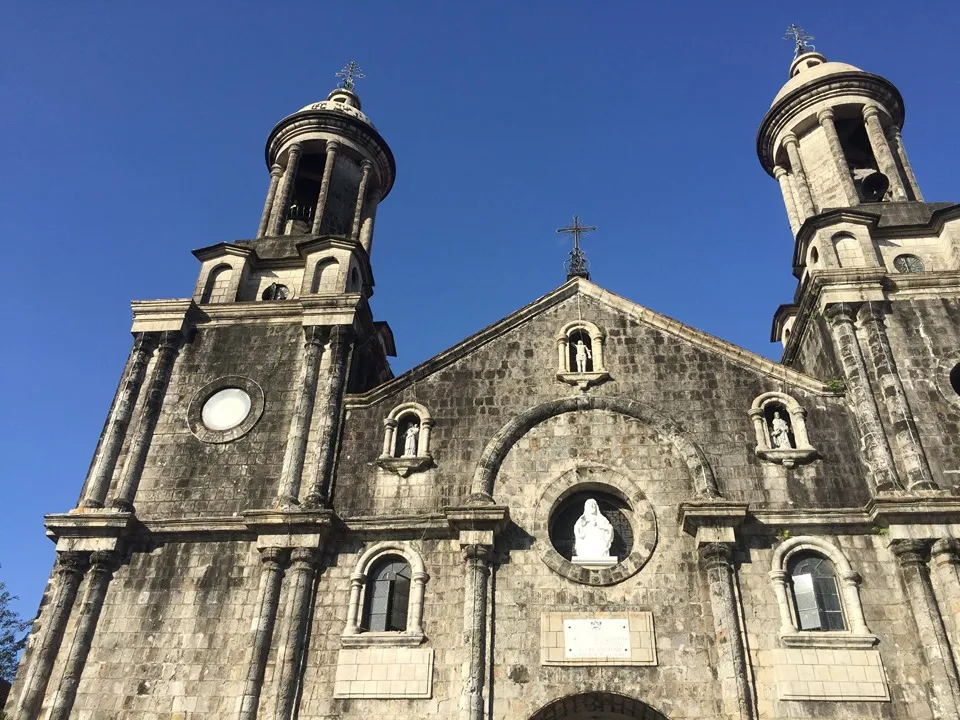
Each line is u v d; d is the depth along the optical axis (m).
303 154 34.72
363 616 21.53
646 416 24.06
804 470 22.78
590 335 26.09
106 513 22.78
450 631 20.97
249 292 28.73
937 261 26.92
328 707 20.09
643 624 20.70
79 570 22.38
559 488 23.05
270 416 25.09
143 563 22.61
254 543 22.70
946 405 23.11
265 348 26.64
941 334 24.39
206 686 20.61
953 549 20.41
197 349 26.83
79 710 20.47
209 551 22.67
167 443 24.78
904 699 19.22
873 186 30.59
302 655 20.78
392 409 24.92
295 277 28.98
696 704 19.55
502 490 23.17
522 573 21.70
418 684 20.20
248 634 21.27
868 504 21.53
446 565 21.97
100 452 24.42
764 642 20.17
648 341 25.75
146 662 21.08
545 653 20.45
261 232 31.39
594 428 24.09
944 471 21.98
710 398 24.38
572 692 19.91
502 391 25.05
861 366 23.83
